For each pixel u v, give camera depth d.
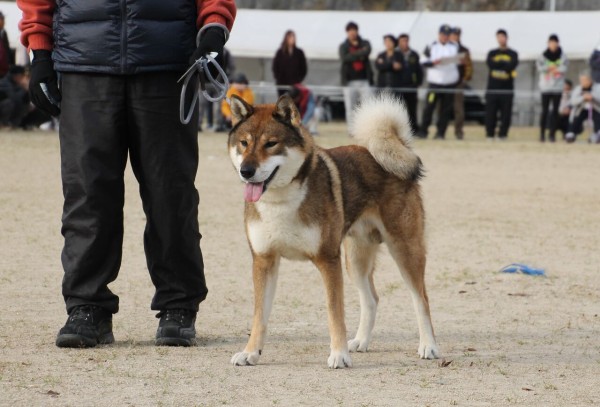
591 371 6.07
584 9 34.34
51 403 5.16
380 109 6.80
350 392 5.50
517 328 7.41
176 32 6.47
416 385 5.69
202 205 13.95
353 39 26.17
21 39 6.70
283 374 5.93
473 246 11.17
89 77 6.46
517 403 5.29
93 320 6.54
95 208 6.53
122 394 5.36
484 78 31.77
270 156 6.11
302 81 26.70
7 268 9.30
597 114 26.50
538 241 11.56
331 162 6.54
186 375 5.82
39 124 26.02
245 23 31.92
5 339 6.68
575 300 8.48
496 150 23.72
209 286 8.82
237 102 6.39
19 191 14.82
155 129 6.52
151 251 6.72
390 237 6.76
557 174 18.88
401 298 8.52
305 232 6.19
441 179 17.72
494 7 36.94
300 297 8.42
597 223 12.95
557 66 26.42
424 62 26.69
